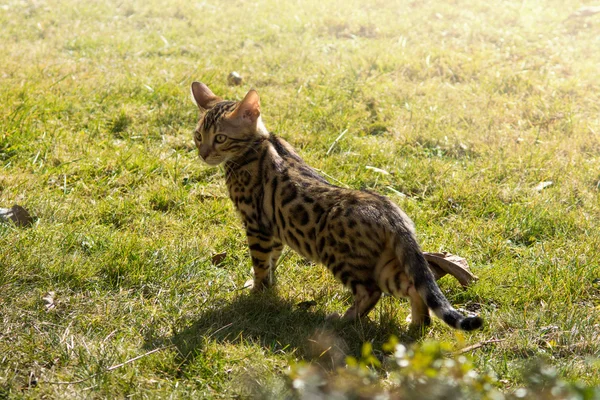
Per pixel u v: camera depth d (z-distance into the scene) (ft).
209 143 17.92
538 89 30.73
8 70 31.71
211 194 22.07
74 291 16.35
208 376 13.61
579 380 13.35
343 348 14.57
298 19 41.19
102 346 14.20
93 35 38.60
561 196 22.07
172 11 43.50
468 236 19.85
